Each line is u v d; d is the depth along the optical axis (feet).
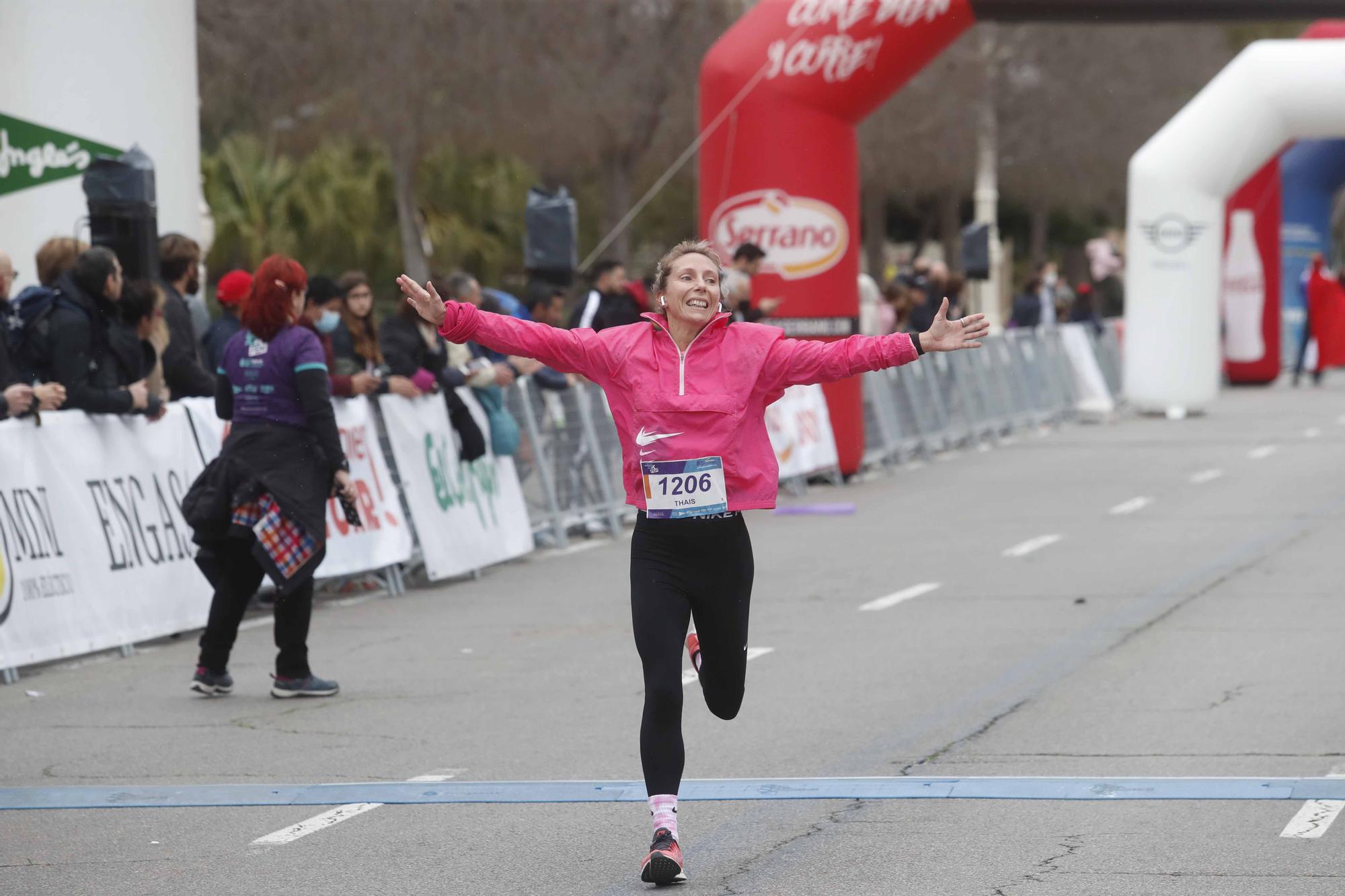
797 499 170.81
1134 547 131.23
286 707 81.87
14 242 133.18
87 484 94.58
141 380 96.99
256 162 355.56
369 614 110.11
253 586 84.84
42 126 132.87
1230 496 162.91
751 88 172.96
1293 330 370.73
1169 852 55.93
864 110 176.14
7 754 72.79
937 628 99.40
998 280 420.77
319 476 82.64
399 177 310.45
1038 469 194.80
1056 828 58.95
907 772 67.15
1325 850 55.88
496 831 60.18
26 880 55.36
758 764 68.95
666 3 289.33
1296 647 90.99
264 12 254.06
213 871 56.08
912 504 164.35
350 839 59.57
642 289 144.87
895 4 168.76
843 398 182.60
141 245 111.55
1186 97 430.61
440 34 265.95
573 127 285.84
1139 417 264.72
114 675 90.48
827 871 54.80
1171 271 254.88
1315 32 312.09
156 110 139.13
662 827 53.57
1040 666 87.66
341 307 117.08
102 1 134.82
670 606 54.90
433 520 121.39
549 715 79.10
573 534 149.79
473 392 129.49
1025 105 422.82
